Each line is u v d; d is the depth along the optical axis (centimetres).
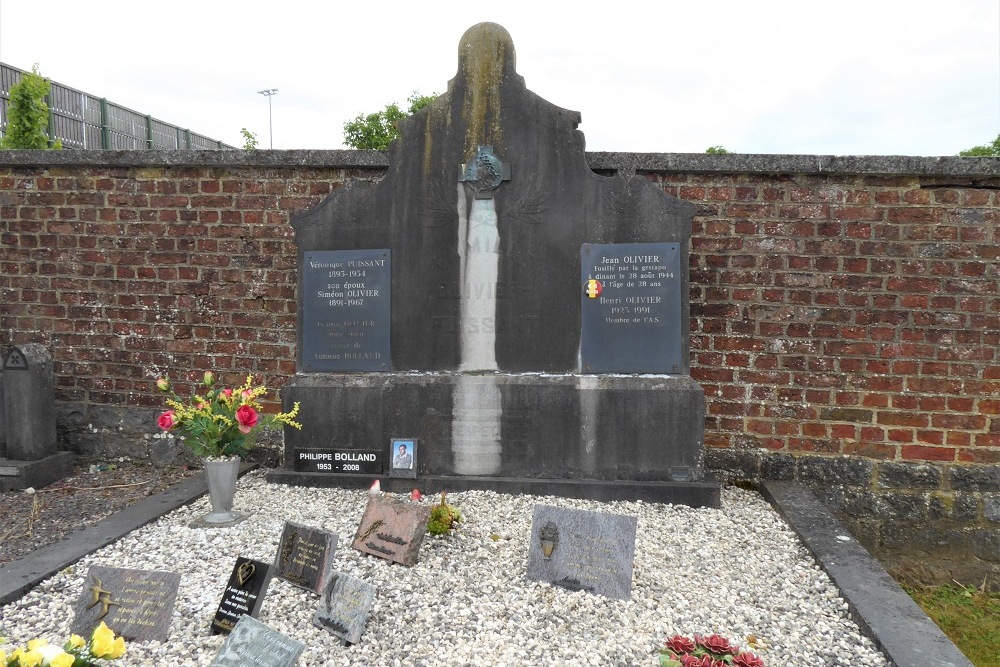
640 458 455
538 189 463
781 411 500
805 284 493
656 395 451
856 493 491
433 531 373
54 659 187
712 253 503
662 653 257
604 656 268
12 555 383
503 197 466
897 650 265
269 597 309
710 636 263
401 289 479
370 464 477
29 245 573
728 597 321
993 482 473
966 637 397
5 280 578
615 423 456
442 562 348
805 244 492
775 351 499
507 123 464
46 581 331
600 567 323
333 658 266
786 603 316
